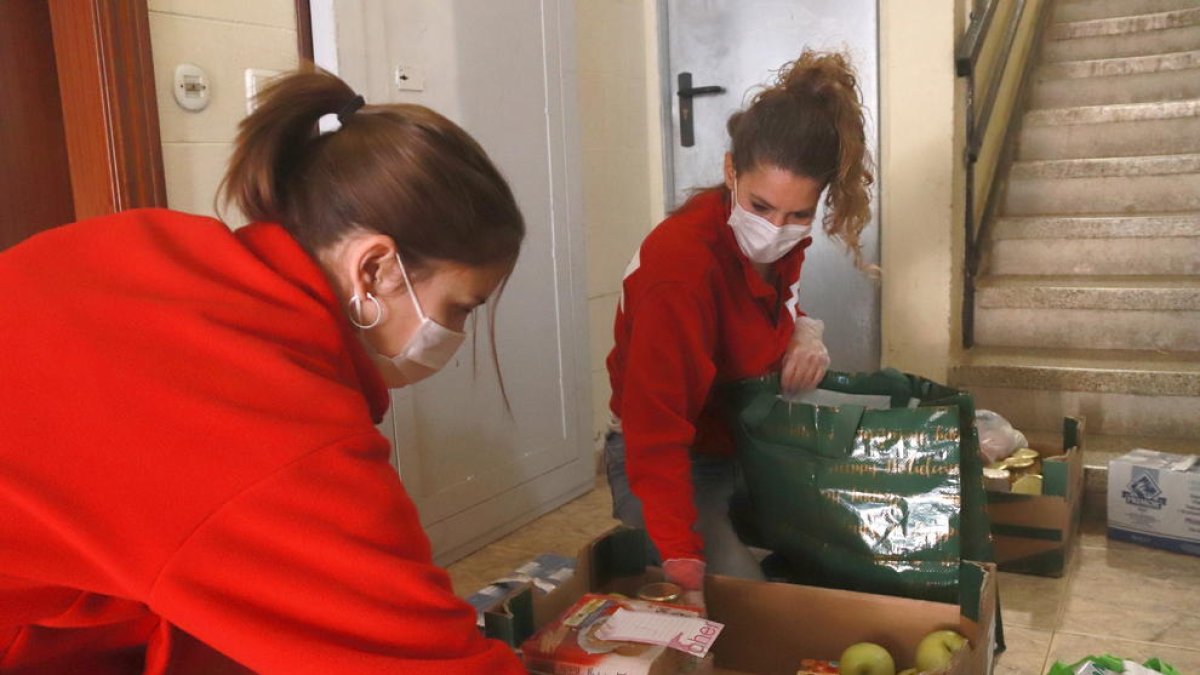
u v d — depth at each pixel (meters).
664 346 1.57
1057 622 2.20
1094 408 3.16
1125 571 2.47
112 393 0.72
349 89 0.93
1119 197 3.88
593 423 3.38
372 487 0.75
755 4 3.73
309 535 0.71
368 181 0.84
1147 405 3.08
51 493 0.71
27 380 0.73
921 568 1.51
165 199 2.05
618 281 3.71
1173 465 2.59
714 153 3.90
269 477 0.71
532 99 2.96
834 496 1.58
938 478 1.51
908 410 1.53
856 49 3.53
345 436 0.75
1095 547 2.64
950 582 1.49
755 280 1.71
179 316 0.75
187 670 0.90
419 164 0.84
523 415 3.02
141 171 2.00
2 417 0.72
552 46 3.03
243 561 0.70
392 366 0.95
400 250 0.85
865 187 1.86
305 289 0.83
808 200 1.60
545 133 3.03
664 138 3.93
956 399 1.61
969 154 3.45
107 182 1.99
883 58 3.45
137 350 0.74
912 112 3.40
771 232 1.63
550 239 3.09
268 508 0.70
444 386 2.70
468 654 0.79
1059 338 3.51
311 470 0.72
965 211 3.52
